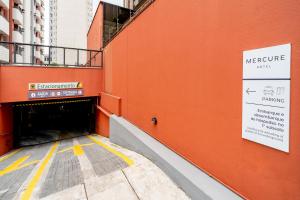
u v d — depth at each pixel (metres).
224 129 2.71
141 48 5.62
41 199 3.44
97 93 11.14
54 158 6.63
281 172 1.97
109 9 14.34
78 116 19.50
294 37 1.84
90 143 8.98
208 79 3.02
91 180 4.00
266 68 2.11
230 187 2.63
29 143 12.19
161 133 4.62
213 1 2.89
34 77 9.34
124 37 7.10
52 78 9.80
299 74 1.80
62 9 60.16
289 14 1.88
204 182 2.88
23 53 20.58
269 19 2.07
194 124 3.38
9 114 9.87
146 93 5.37
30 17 26.72
